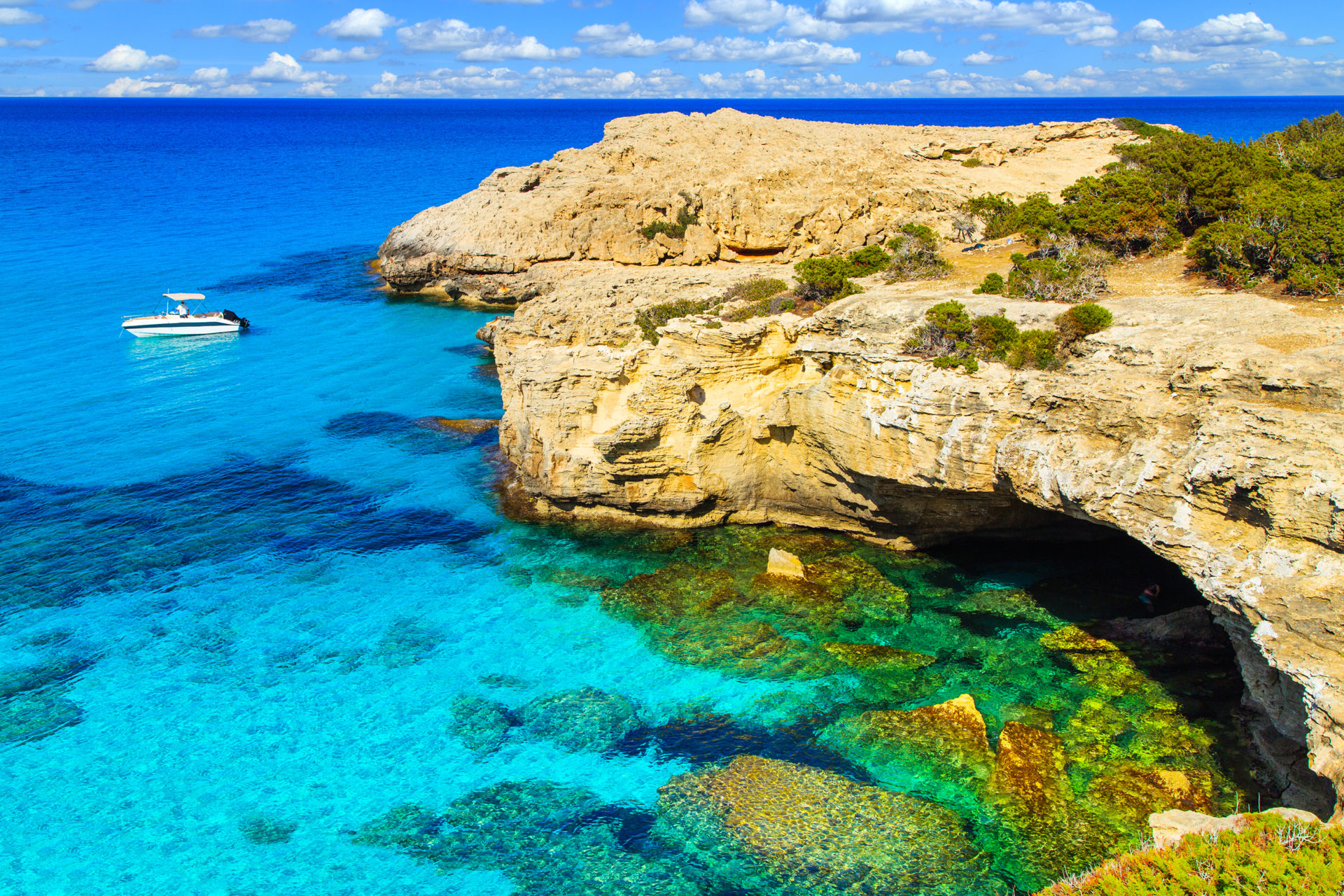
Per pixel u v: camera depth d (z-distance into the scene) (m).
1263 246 35.91
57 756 27.42
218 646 33.00
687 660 31.77
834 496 39.25
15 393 59.97
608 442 39.38
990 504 35.19
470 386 63.12
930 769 25.84
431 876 23.30
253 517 43.22
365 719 29.12
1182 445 25.48
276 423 55.66
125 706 29.69
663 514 41.88
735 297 44.00
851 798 25.00
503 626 34.19
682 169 81.19
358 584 37.34
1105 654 30.89
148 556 39.31
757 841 23.81
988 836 23.50
